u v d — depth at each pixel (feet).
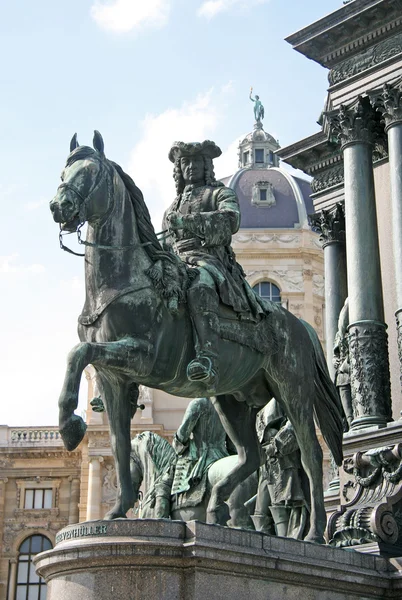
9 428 181.68
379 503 38.96
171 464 44.83
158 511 43.52
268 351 33.14
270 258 207.00
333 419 35.88
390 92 48.60
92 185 29.27
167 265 30.35
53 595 25.61
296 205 212.43
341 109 50.78
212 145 33.68
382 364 46.93
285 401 33.99
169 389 31.04
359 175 49.88
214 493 32.89
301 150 61.87
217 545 25.57
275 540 27.76
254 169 223.30
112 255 29.55
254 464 33.65
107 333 29.07
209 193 33.37
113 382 29.12
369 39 51.11
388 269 51.47
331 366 58.49
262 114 245.45
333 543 37.86
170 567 25.03
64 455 179.83
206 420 43.75
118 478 28.91
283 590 27.32
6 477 180.14
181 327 30.30
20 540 177.47
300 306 204.54
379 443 43.52
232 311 31.99
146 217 30.81
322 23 52.29
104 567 24.91
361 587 29.94
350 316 47.96
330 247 60.85
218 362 30.68
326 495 50.72
